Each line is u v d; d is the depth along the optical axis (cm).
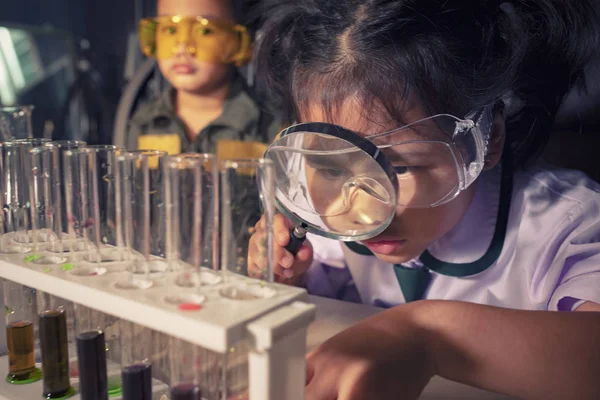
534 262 44
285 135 33
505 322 30
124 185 27
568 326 30
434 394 31
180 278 26
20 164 30
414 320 30
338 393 26
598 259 39
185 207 25
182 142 89
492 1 39
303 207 35
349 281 54
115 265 28
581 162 54
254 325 23
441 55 36
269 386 23
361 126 36
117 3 117
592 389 28
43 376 29
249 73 92
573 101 51
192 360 25
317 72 37
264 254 25
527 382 29
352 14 38
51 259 29
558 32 42
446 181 35
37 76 114
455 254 47
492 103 38
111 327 29
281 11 46
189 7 85
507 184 46
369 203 33
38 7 124
